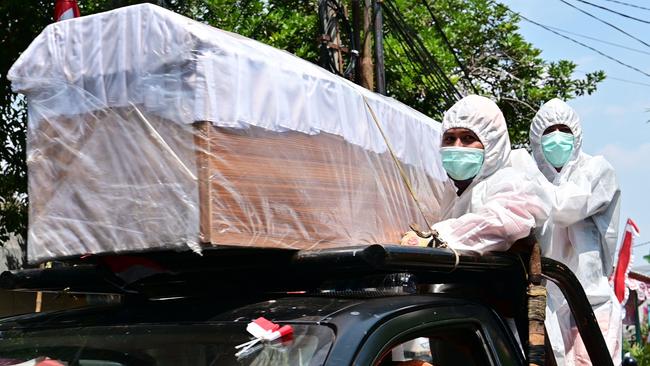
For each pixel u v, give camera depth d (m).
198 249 2.37
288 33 12.85
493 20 15.29
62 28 2.67
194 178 2.38
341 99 3.03
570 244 4.55
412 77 13.05
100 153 2.55
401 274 2.64
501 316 2.98
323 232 2.78
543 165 5.09
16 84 2.71
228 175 2.42
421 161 3.80
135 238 2.46
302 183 2.71
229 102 2.46
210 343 2.26
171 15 2.47
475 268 2.86
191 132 2.40
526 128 15.24
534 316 2.95
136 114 2.49
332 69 10.03
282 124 2.66
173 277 2.70
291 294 2.52
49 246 2.63
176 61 2.44
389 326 2.24
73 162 2.60
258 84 2.58
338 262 2.42
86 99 2.59
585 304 3.47
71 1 7.22
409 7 14.25
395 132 3.50
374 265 2.35
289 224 2.62
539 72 15.37
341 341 2.10
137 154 2.47
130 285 2.71
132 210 2.47
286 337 2.16
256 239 2.48
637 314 21.58
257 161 2.53
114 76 2.54
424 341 2.69
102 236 2.53
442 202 3.85
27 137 2.71
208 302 2.56
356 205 3.03
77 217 2.58
